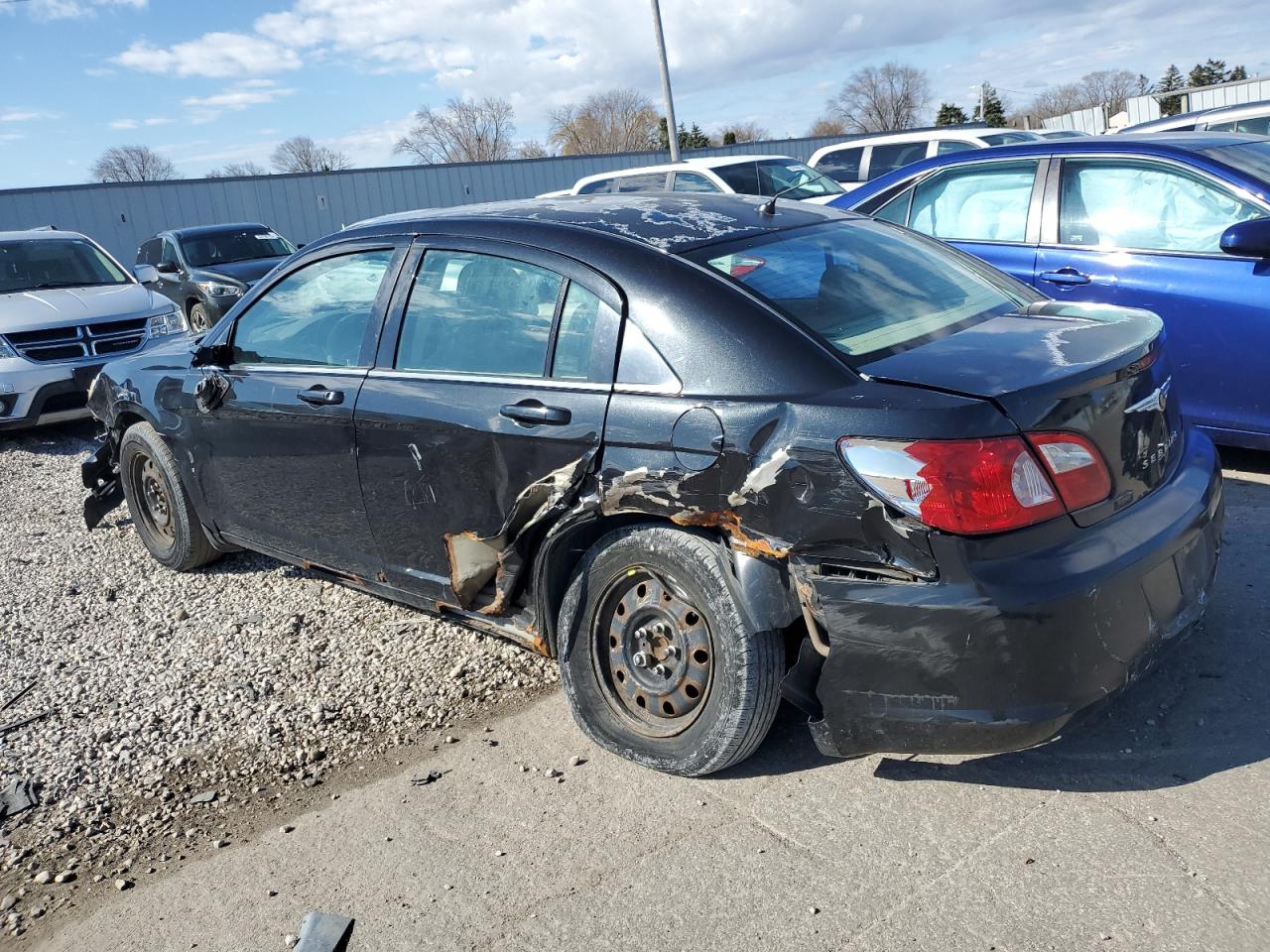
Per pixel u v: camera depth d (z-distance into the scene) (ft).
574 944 8.01
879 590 8.35
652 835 9.21
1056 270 18.06
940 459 8.08
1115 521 8.87
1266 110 29.86
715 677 9.48
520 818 9.68
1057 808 9.01
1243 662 10.99
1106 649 8.44
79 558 18.22
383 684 12.57
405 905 8.66
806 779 9.80
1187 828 8.57
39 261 32.55
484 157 217.36
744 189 41.39
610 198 12.79
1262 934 7.37
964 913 7.87
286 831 9.87
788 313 9.48
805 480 8.58
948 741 8.44
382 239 12.57
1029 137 42.09
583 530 10.34
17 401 27.89
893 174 21.29
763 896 8.29
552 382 10.37
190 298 46.03
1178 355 16.72
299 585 16.03
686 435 9.23
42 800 10.71
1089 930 7.57
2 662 14.15
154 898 9.07
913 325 9.95
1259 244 15.19
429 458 11.37
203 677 13.17
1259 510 15.33
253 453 13.85
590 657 10.48
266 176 96.53
